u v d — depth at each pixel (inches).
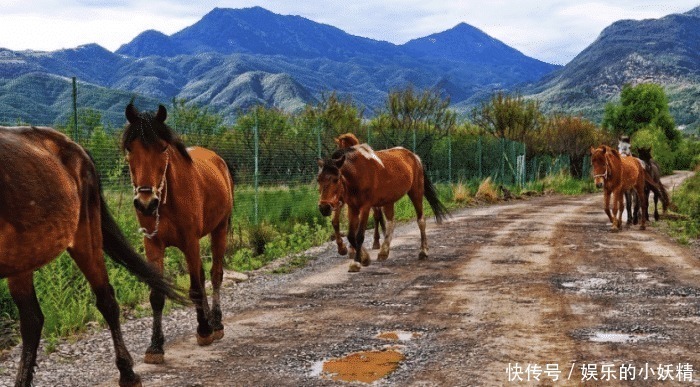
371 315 304.3
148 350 231.9
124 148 214.5
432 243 565.6
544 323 284.2
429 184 508.1
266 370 223.3
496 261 462.6
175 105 542.3
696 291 350.3
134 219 389.7
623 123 3078.2
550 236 612.7
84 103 403.2
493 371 218.7
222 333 267.0
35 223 168.2
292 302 337.1
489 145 1359.5
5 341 257.4
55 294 302.4
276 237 539.8
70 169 191.0
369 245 552.4
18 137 177.6
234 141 657.0
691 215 774.5
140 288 347.9
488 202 1107.9
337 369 223.6
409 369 222.5
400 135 1087.0
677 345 248.4
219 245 284.7
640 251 508.4
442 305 323.6
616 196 654.5
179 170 235.8
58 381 213.0
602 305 318.7
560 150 1819.6
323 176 413.1
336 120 1149.7
